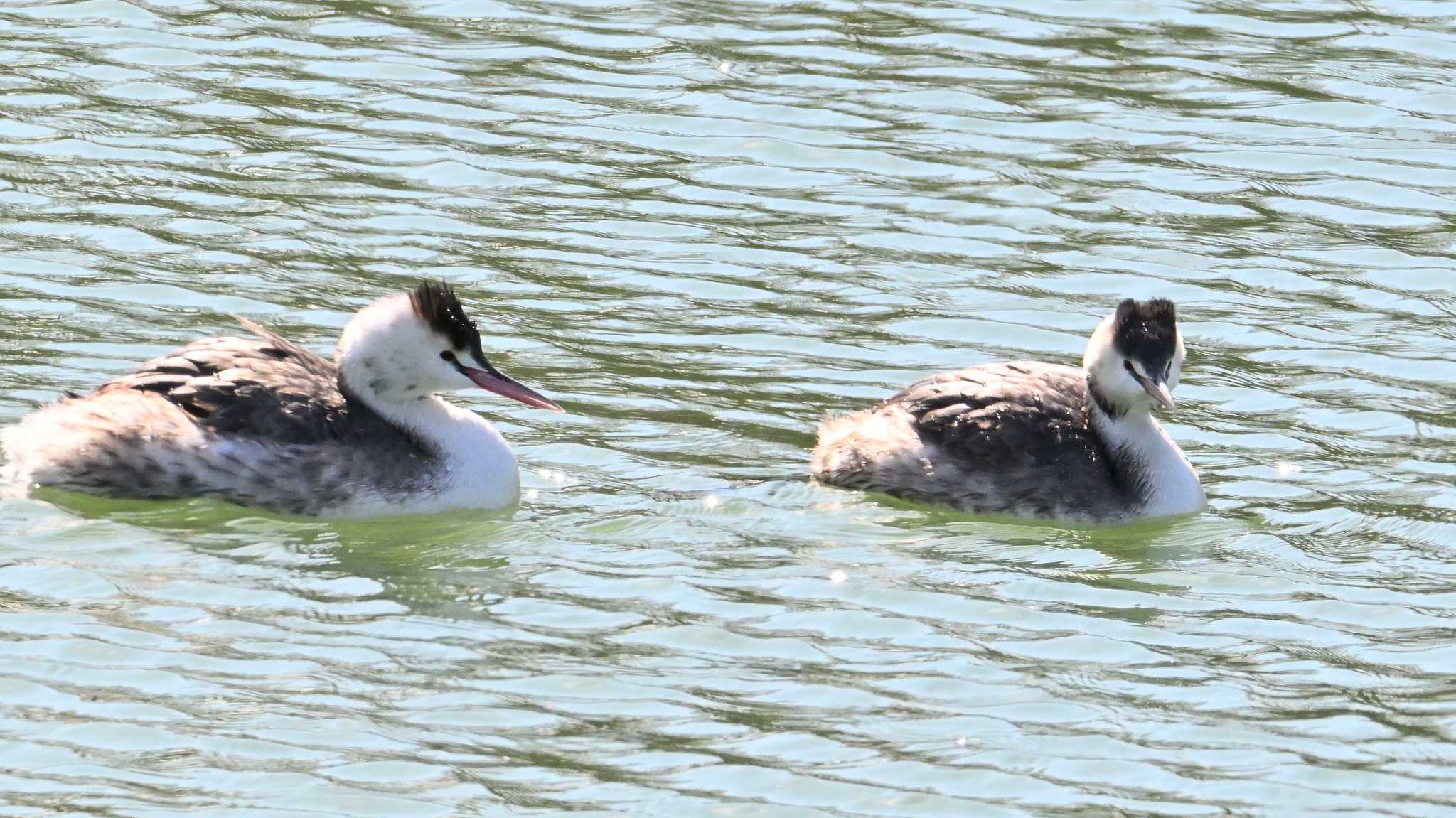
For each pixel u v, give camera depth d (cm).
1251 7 2538
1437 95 2342
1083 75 2384
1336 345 1894
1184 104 2325
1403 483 1670
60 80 2294
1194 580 1530
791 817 1226
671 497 1628
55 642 1375
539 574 1507
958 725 1324
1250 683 1384
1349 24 2500
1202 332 1912
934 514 1633
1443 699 1367
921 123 2275
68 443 1584
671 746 1291
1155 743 1312
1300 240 2075
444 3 2517
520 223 2058
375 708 1320
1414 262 2036
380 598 1460
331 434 1589
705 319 1905
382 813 1216
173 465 1570
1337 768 1288
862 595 1488
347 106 2269
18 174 2094
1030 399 1672
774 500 1631
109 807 1209
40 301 1864
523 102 2292
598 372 1809
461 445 1606
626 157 2192
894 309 1936
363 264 1969
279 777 1245
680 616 1448
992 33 2478
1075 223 2097
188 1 2497
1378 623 1465
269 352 1644
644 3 2538
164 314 1856
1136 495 1630
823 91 2333
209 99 2270
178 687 1331
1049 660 1408
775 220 2086
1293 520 1622
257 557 1513
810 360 1845
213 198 2073
